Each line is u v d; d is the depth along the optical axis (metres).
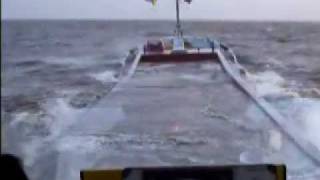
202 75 9.62
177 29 9.73
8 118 7.88
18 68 9.66
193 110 8.15
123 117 8.07
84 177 1.43
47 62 10.01
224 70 9.45
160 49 9.80
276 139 7.01
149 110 8.34
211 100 8.65
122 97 9.05
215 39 9.66
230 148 6.78
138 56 9.89
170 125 7.57
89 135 7.40
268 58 9.58
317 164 6.20
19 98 8.84
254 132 7.27
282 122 7.61
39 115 8.25
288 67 9.30
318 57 9.22
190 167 1.35
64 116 8.36
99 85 9.50
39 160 6.39
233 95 8.75
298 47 9.41
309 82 8.98
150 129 7.46
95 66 9.84
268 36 9.60
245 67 9.60
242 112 8.13
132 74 9.79
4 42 9.53
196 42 9.76
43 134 7.46
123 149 6.68
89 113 8.46
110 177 1.43
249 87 9.15
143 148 6.80
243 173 1.33
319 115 8.07
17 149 6.63
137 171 1.38
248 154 6.56
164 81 9.37
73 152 6.70
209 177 1.34
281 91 9.02
